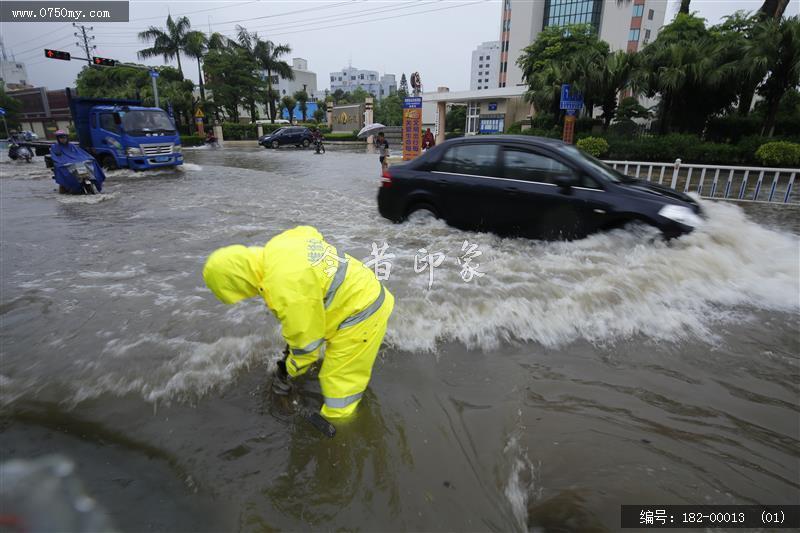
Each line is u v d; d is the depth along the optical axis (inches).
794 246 211.6
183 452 91.7
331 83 5944.9
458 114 2101.4
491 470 86.8
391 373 118.2
